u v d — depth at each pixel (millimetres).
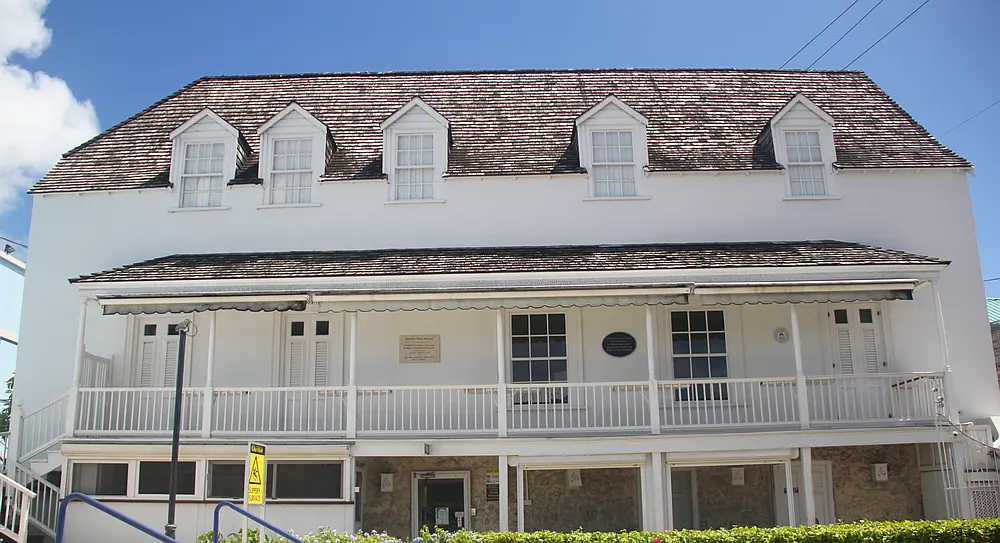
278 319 17312
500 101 20656
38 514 15062
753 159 18641
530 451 14961
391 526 16453
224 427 15203
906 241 18109
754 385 17016
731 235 18047
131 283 15586
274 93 21125
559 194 18172
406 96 20922
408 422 16859
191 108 20672
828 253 16531
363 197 18156
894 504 16766
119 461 15039
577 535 12742
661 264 15930
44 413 16750
